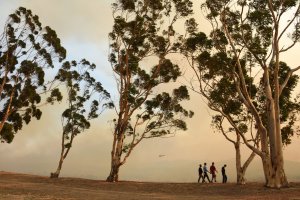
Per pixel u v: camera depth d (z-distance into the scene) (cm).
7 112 5375
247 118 4675
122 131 5353
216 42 4284
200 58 4234
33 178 5188
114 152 5294
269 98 3962
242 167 4459
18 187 3794
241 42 4194
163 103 5522
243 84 4053
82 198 2956
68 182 4781
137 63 5538
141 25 5588
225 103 4244
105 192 3672
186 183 4719
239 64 4138
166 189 4178
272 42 4053
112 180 5125
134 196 3294
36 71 5581
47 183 4612
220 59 4141
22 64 5562
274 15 3984
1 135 5375
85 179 5278
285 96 4569
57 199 2817
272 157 3856
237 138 4566
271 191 3559
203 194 3697
